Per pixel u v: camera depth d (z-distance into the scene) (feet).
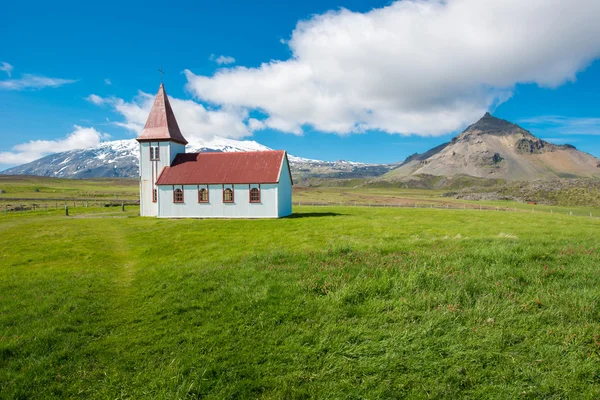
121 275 55.01
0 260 68.49
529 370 21.88
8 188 592.60
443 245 53.72
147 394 21.95
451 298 30.94
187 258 66.08
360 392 21.22
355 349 25.02
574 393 20.07
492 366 22.70
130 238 95.96
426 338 25.58
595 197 361.51
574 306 28.45
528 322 27.07
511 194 465.88
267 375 23.15
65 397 22.38
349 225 111.24
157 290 41.52
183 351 26.40
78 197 431.02
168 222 129.59
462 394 20.67
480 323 27.30
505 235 75.10
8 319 34.01
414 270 36.99
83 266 62.75
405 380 21.94
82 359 26.48
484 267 39.29
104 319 34.53
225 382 22.67
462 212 183.42
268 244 78.13
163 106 164.14
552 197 400.06
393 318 28.63
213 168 153.58
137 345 28.12
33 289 44.70
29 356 27.07
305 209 211.82
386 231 96.32
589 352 23.20
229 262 51.60
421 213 174.50
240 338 27.66
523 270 37.47
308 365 23.82
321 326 28.43
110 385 23.16
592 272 35.94
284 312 30.68
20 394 22.44
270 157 152.87
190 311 33.40
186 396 21.34
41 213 190.08
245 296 34.83
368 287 33.63
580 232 92.17
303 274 39.78
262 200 143.23
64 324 32.50
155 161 160.97
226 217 145.89
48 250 77.77
